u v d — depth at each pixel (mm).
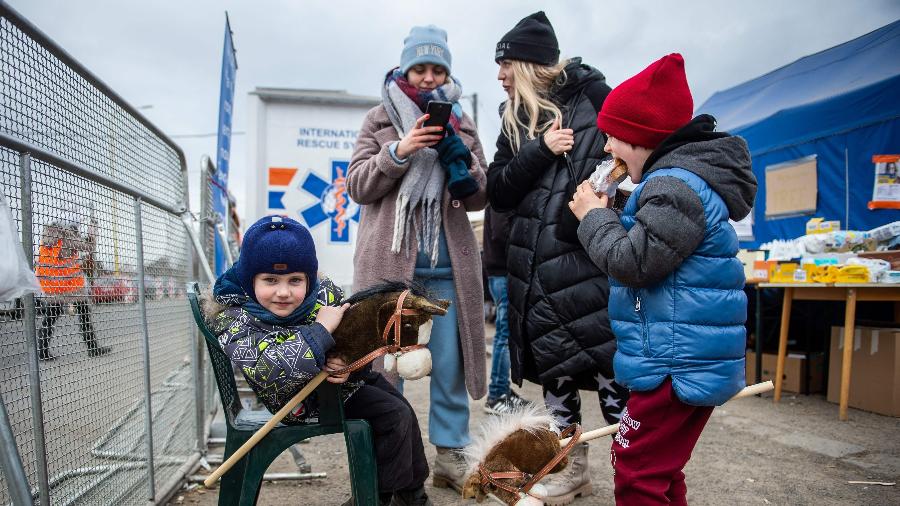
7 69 1573
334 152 6086
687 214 1608
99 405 2080
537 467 1632
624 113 1864
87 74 2043
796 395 4855
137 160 2609
